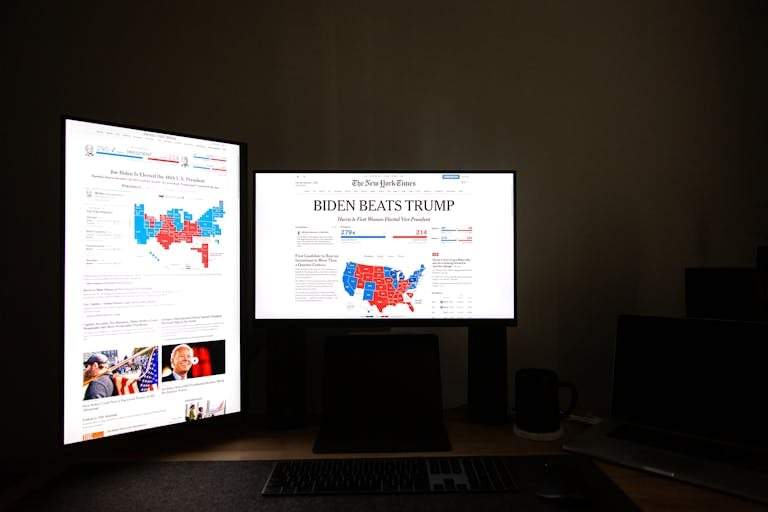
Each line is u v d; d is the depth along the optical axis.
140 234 0.96
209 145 1.05
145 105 1.24
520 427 1.05
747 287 1.11
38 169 1.17
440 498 0.79
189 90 1.26
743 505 0.75
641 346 1.04
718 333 0.95
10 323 1.15
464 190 1.11
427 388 1.11
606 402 1.37
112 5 1.22
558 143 1.37
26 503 0.78
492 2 1.36
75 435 0.89
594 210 1.38
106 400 0.92
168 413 0.99
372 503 0.77
